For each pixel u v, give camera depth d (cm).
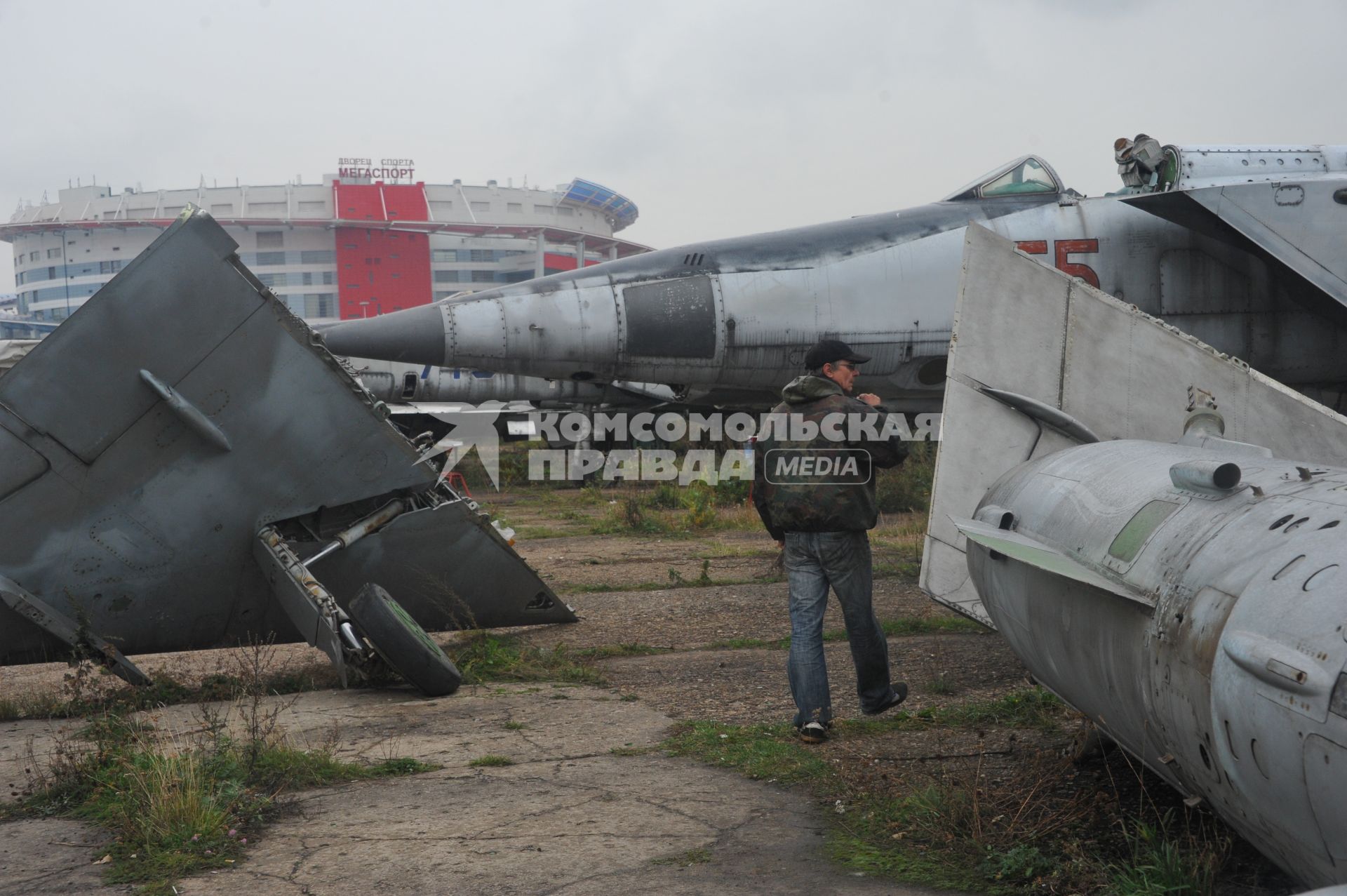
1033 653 378
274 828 348
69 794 386
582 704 536
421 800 376
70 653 596
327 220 19125
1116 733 329
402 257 19962
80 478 583
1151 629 275
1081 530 337
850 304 1209
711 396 1384
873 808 356
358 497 643
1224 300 1160
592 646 700
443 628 706
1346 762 192
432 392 2588
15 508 572
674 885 294
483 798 377
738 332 1191
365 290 19650
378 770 412
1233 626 234
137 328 584
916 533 1239
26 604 560
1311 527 242
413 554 667
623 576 1042
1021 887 290
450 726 491
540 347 1173
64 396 576
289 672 630
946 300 1221
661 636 732
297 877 304
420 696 564
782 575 997
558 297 1184
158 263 587
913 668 600
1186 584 267
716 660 644
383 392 2558
